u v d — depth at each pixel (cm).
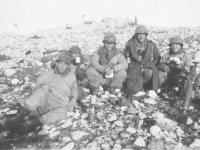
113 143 288
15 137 305
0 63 704
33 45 1414
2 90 503
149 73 463
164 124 325
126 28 2033
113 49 489
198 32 1173
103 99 441
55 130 320
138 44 477
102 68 462
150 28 1812
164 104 412
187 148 273
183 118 340
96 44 1225
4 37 2006
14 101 438
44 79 355
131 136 303
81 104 420
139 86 456
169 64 465
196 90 414
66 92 357
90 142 292
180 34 1192
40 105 334
